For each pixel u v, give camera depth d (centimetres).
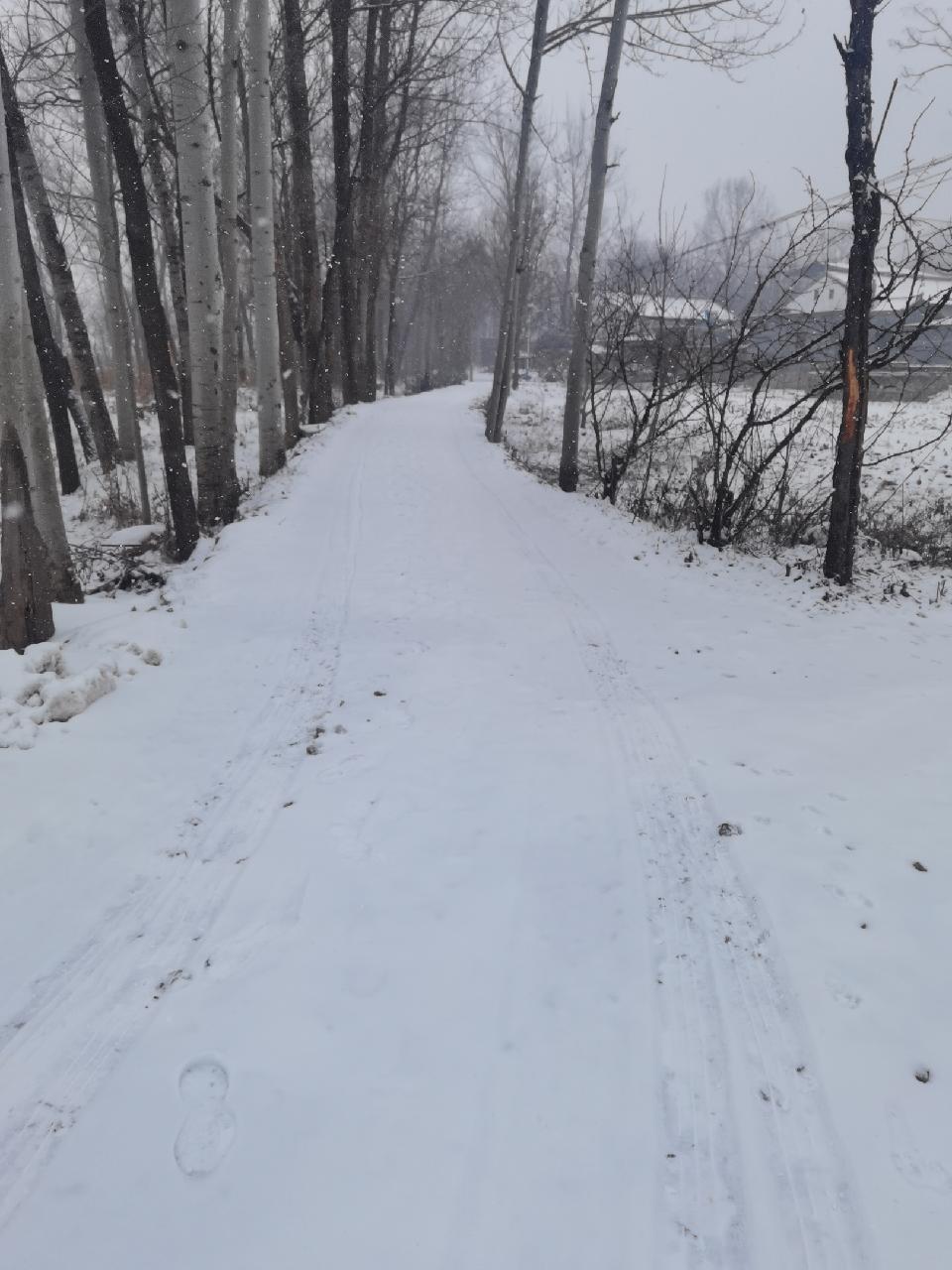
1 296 544
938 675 550
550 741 478
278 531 991
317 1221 213
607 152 1137
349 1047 268
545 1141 236
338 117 1997
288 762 460
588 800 414
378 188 2547
